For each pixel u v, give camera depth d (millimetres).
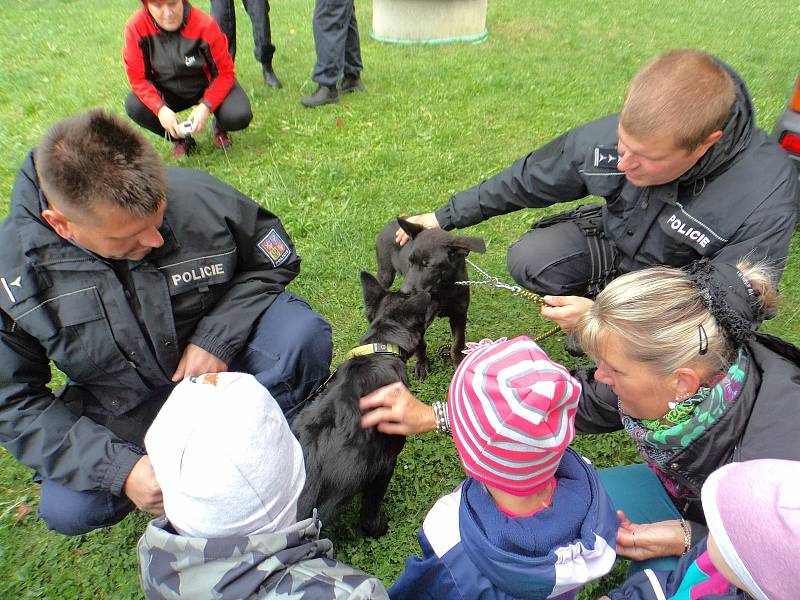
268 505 1335
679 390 1663
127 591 2389
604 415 2236
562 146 2918
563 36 8641
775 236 2264
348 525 2680
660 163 2150
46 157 1803
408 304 2797
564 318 2580
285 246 2805
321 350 2779
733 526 1143
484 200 3246
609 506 1619
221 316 2533
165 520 1421
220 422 1324
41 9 10836
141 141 1980
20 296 2098
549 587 1433
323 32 5859
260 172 5074
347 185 4906
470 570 1550
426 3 7973
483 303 3883
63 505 2215
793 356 1757
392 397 2324
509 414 1332
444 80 6922
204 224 2414
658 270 1722
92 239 1965
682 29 9039
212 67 5145
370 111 6164
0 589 2418
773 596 1098
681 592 1604
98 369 2316
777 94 6492
